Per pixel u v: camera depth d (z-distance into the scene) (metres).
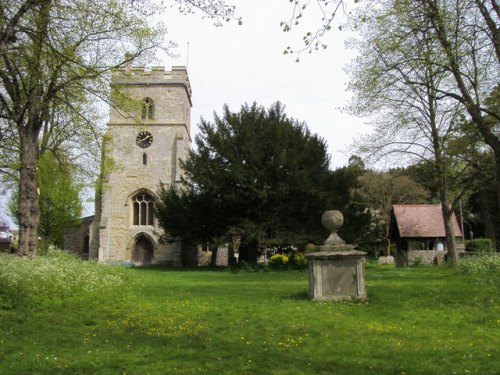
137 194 49.50
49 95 16.42
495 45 13.91
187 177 36.09
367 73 19.08
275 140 31.66
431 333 7.80
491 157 23.44
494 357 6.25
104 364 6.00
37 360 6.14
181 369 5.80
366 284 15.49
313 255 11.45
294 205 31.44
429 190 50.38
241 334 7.79
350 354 6.52
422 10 13.84
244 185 30.69
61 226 42.91
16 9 12.70
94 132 19.78
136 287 15.23
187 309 10.38
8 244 59.09
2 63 16.08
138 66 17.83
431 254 35.88
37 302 10.51
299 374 5.62
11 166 23.38
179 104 50.78
